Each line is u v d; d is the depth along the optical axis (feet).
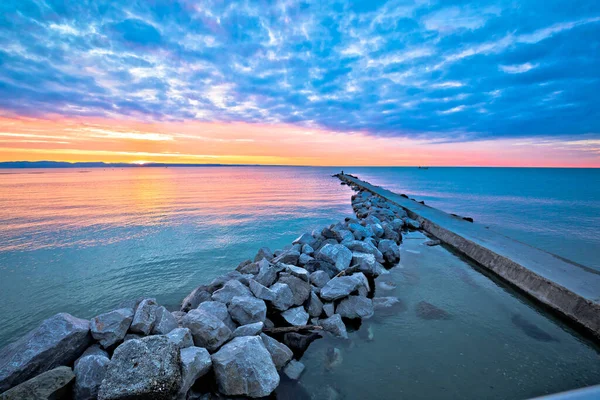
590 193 98.99
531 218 55.88
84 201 84.23
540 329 16.96
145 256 34.30
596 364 13.78
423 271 26.89
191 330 13.60
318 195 102.06
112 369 9.89
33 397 9.75
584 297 17.22
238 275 21.61
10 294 24.44
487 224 50.47
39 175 275.59
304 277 20.02
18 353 11.31
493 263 26.18
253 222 54.03
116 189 124.16
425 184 150.82
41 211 66.54
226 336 13.60
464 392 11.95
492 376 12.90
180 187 133.49
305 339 15.67
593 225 49.52
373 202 66.85
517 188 121.19
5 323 20.13
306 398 11.68
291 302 17.99
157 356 10.31
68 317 13.10
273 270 20.81
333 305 18.93
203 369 11.64
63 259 33.22
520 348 15.02
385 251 30.30
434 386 12.32
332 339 15.90
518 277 22.63
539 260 24.21
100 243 39.99
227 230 47.67
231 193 106.63
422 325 17.31
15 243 40.01
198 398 11.26
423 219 46.85
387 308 19.33
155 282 26.73
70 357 12.17
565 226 48.78
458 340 15.74
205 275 28.43
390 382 12.58
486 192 106.22
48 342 11.74
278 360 13.55
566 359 14.12
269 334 16.25
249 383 11.55
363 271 25.00
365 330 16.83
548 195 94.22
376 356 14.40
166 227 49.85
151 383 9.62
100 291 24.94
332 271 23.71
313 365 13.78
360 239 34.50
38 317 20.90
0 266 30.94
